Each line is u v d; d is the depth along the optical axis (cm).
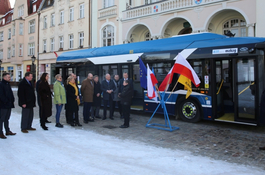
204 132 740
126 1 1995
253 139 661
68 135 696
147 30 1925
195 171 434
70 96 820
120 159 497
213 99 800
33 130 757
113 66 1125
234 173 425
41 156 516
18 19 3562
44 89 754
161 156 516
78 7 2542
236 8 1321
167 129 763
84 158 503
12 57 3675
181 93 880
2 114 657
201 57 820
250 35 1283
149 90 756
